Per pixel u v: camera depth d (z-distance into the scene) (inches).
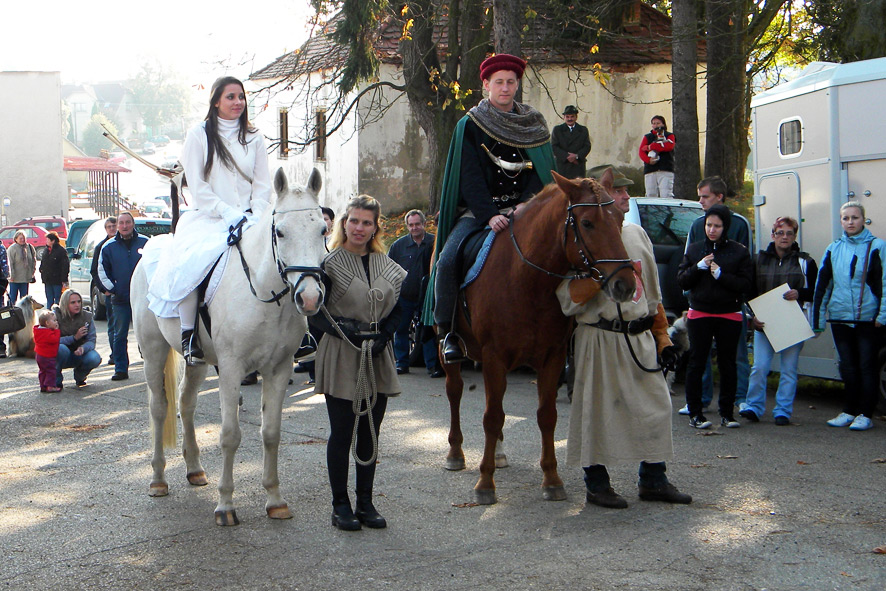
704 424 297.0
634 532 192.9
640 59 930.7
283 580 167.9
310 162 1050.1
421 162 972.6
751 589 160.4
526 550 182.5
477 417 323.0
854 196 319.3
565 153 607.5
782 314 299.3
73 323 392.2
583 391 211.6
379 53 775.7
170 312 212.4
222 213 216.7
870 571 167.8
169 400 232.1
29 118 1743.4
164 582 167.6
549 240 204.8
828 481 231.6
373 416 202.1
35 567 175.8
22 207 1756.9
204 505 218.2
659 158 608.4
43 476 247.1
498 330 215.6
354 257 198.7
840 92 320.5
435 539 190.7
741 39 698.2
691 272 294.7
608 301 207.5
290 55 770.2
